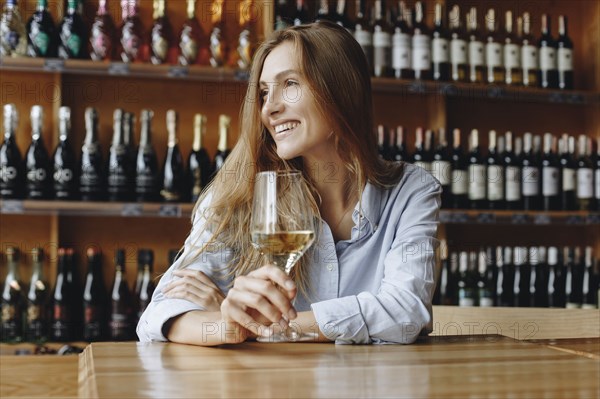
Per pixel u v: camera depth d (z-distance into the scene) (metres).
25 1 2.61
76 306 2.55
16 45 2.45
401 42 2.72
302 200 1.11
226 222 1.44
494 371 0.94
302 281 1.44
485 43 3.03
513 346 1.16
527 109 3.10
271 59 1.49
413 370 0.94
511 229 3.04
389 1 2.94
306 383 0.86
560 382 0.87
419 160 2.79
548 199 2.85
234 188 1.47
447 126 3.01
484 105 3.05
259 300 1.12
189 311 1.21
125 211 2.43
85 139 2.58
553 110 3.13
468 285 2.84
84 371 0.95
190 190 2.60
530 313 1.48
